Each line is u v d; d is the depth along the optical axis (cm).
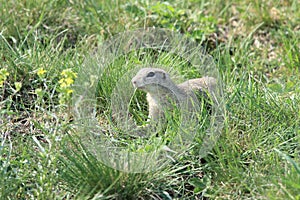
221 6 1202
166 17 1108
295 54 1019
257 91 862
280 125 810
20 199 713
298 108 848
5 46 957
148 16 1084
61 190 719
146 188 730
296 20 1145
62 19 1093
